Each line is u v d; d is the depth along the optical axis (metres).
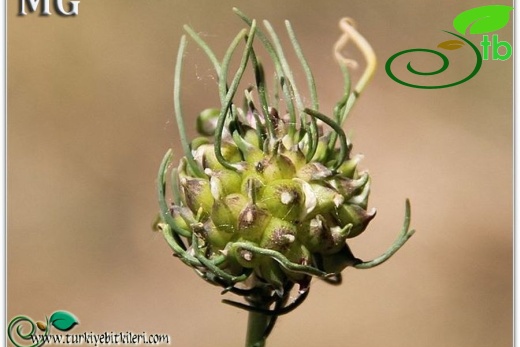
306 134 0.26
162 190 0.26
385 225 0.49
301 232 0.26
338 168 0.26
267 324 0.27
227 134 0.26
